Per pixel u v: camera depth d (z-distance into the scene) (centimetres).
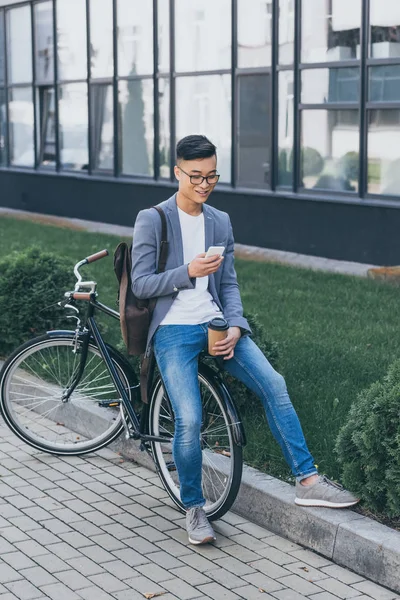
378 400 517
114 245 1717
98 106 2180
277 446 614
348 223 1559
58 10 2281
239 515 568
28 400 676
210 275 548
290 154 1673
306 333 957
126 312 541
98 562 505
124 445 669
